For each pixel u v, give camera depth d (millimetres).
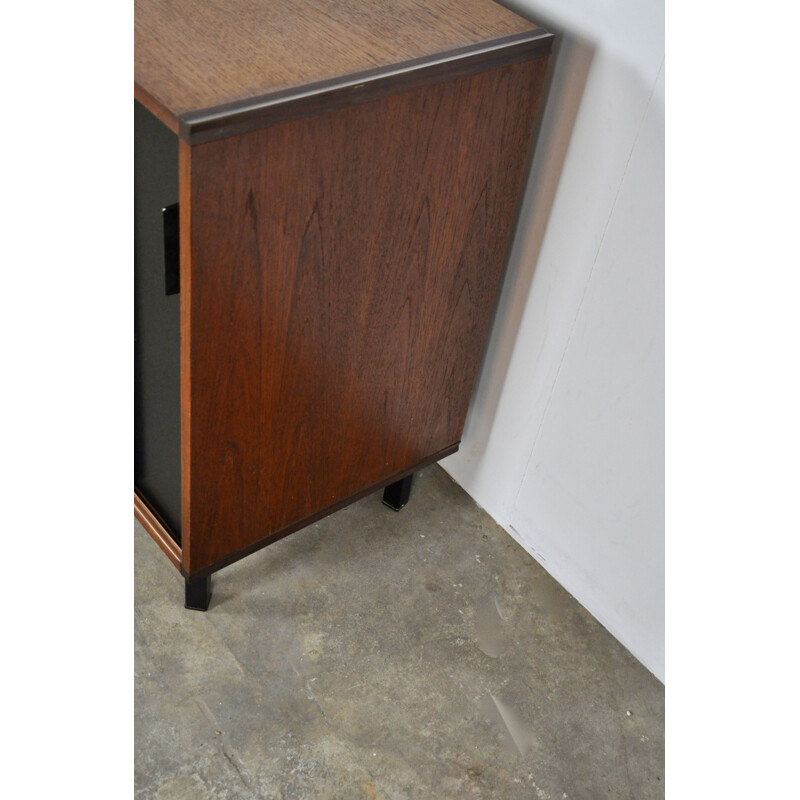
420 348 1312
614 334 1244
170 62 934
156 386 1178
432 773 1264
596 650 1445
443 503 1623
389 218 1108
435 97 1037
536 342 1372
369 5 1100
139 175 1018
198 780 1211
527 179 1268
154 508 1329
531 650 1428
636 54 1062
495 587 1506
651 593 1370
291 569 1472
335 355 1194
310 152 968
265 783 1222
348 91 951
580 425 1359
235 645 1361
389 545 1535
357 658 1375
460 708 1340
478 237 1249
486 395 1511
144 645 1341
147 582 1418
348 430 1312
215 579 1438
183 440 1135
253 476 1237
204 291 991
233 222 959
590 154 1168
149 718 1262
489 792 1256
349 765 1256
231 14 1031
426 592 1479
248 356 1095
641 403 1253
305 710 1303
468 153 1132
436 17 1098
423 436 1458
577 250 1243
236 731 1267
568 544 1480
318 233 1047
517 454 1500
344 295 1137
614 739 1338
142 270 1093
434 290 1254
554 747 1315
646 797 1278
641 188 1125
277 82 934
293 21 1039
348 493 1416
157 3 1018
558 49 1146
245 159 921
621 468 1327
